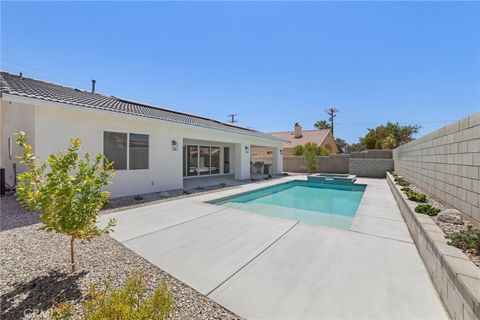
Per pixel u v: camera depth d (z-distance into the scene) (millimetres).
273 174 20922
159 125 10492
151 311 1893
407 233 5066
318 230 5270
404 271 3387
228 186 12766
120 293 2000
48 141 7277
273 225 5637
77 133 7883
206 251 4117
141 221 5930
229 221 5961
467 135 4289
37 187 3119
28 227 5266
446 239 3145
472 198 4066
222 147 19234
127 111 9289
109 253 3986
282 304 2658
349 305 2633
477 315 1860
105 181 3521
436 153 6141
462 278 2174
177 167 11359
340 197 11727
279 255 3947
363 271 3389
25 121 8172
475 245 2762
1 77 9320
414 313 2498
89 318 1790
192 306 2619
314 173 22375
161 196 9344
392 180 11102
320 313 2506
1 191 8703
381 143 32000
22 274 3246
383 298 2760
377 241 4578
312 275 3287
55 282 3053
